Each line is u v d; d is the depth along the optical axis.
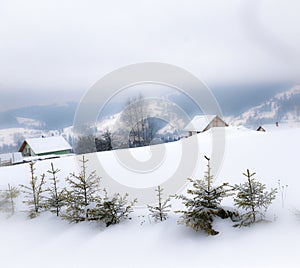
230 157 8.09
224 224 4.68
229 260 3.75
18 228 6.20
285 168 6.43
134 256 4.32
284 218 4.41
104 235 5.14
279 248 3.75
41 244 5.37
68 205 6.25
